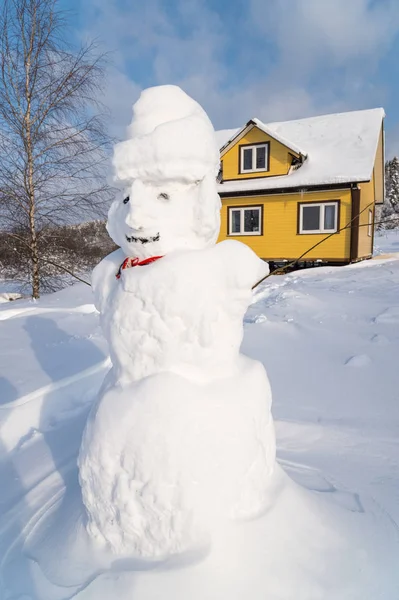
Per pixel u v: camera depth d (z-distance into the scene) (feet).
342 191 39.32
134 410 4.60
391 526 5.55
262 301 23.22
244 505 4.80
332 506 5.68
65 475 7.27
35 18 27.86
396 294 21.38
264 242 43.65
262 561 4.49
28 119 28.66
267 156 43.37
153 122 4.89
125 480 4.58
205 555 4.38
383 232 105.09
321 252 40.93
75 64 29.40
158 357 4.74
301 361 12.85
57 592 4.50
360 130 45.19
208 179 4.81
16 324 18.38
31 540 5.65
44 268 31.83
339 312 18.30
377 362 12.32
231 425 4.64
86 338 15.56
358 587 4.48
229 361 4.94
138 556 4.70
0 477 7.47
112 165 4.86
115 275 5.44
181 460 4.43
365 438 8.14
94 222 34.94
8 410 9.41
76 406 10.52
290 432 8.49
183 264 4.64
